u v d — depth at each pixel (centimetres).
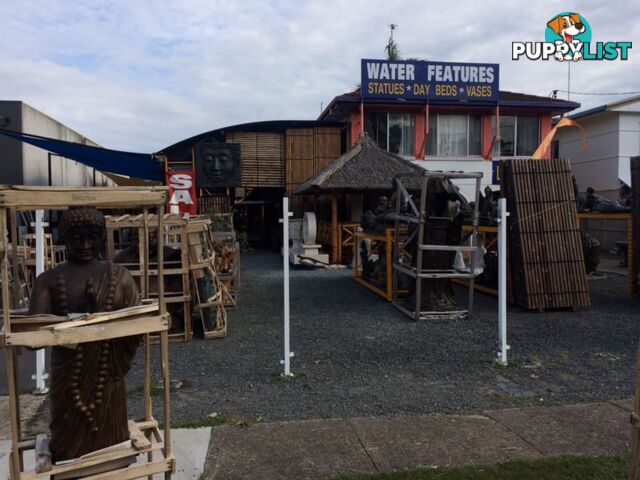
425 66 1781
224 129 1750
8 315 245
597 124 2028
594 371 558
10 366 256
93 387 265
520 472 335
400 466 348
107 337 255
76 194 267
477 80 1809
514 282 878
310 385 518
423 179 768
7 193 248
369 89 1756
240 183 1442
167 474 281
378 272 1049
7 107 1283
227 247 955
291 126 1803
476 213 787
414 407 459
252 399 480
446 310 829
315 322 789
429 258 822
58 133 1586
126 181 1616
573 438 388
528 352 629
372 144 1528
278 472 343
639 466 318
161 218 280
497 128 1812
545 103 1869
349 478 330
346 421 423
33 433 408
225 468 348
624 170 1933
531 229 850
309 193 1467
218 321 711
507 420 424
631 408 448
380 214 1116
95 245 275
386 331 729
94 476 263
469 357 609
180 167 1769
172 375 551
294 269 1419
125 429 283
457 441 385
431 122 1884
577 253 856
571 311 853
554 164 869
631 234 958
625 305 905
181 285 701
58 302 268
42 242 502
